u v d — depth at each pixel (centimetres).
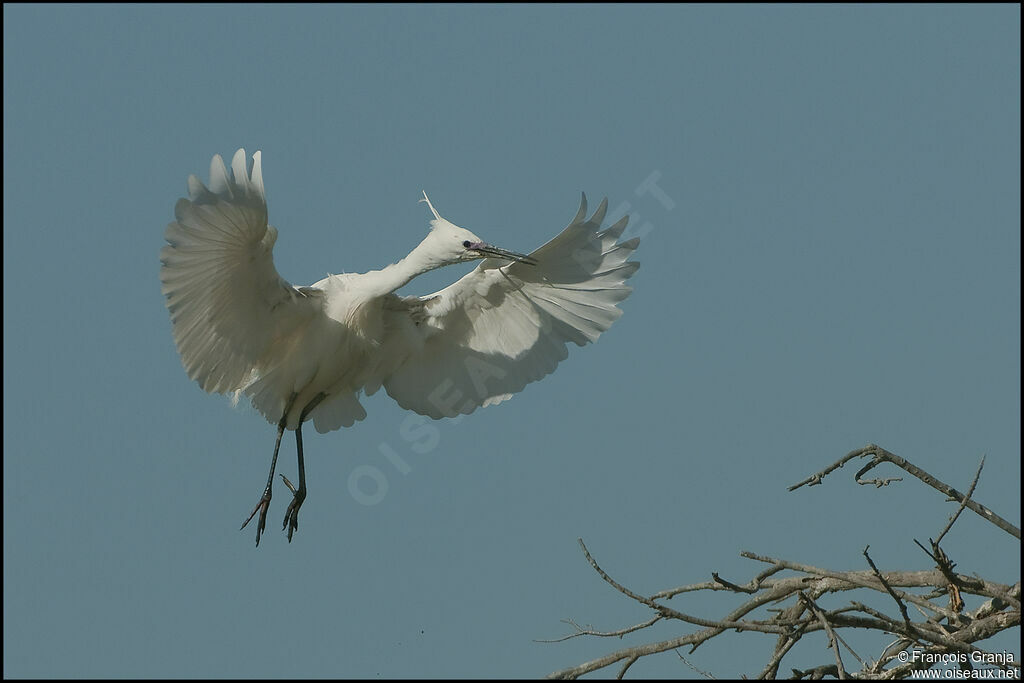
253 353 1338
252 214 1146
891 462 1102
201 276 1209
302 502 1422
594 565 1003
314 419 1479
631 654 1023
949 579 1061
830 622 1030
